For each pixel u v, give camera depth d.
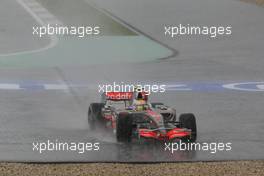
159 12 187.00
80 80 105.88
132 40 152.62
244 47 144.62
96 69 118.00
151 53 137.62
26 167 52.84
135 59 130.25
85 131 68.12
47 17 179.50
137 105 62.94
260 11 186.38
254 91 95.31
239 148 60.53
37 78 107.38
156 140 62.19
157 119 59.97
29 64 123.81
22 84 100.88
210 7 193.00
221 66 121.44
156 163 54.38
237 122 73.12
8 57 132.12
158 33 161.38
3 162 54.62
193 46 146.25
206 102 86.31
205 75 111.25
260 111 79.88
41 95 91.00
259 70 116.94
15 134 66.44
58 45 147.50
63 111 79.75
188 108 82.06
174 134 58.59
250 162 54.75
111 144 61.66
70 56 133.88
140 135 58.66
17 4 196.12
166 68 119.25
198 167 52.91
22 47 145.50
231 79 107.12
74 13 184.38
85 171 51.53
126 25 170.62
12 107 81.75
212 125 71.38
